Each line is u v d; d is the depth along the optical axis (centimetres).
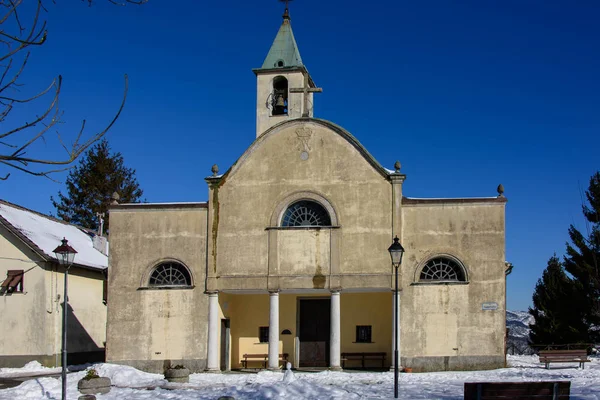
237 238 3206
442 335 3023
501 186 3114
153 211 3281
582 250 4497
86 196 6662
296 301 3466
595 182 4697
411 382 2580
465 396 1664
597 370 2888
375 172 3166
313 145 3228
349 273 3106
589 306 4328
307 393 2186
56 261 3641
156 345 3180
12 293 3622
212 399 2158
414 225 3112
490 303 3023
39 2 770
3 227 3653
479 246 3069
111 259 3269
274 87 3653
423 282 3059
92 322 4053
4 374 3247
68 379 2717
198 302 3186
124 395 2302
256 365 3453
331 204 3170
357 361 3378
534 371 2864
